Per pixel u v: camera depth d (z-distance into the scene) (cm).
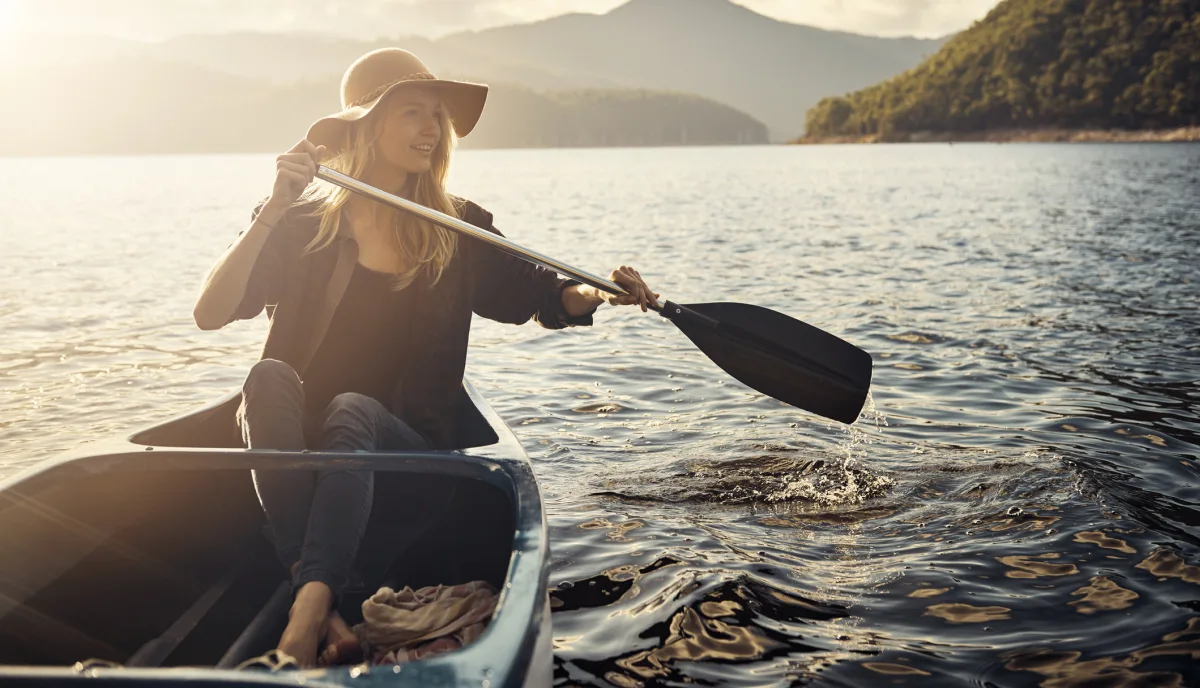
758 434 433
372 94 256
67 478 197
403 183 261
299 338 247
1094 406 473
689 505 343
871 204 2230
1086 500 335
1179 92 12444
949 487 359
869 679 223
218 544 241
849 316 747
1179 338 641
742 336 323
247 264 222
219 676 120
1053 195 2394
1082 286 884
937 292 870
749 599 262
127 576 215
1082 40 13600
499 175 4922
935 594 267
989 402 488
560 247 1340
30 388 528
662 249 1301
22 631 184
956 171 4259
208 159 16425
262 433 214
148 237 1544
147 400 505
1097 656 230
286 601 215
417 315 252
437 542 246
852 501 346
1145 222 1567
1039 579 275
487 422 267
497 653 139
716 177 4191
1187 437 420
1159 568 279
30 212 2259
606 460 398
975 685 219
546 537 184
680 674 226
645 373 565
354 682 125
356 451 206
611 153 15375
